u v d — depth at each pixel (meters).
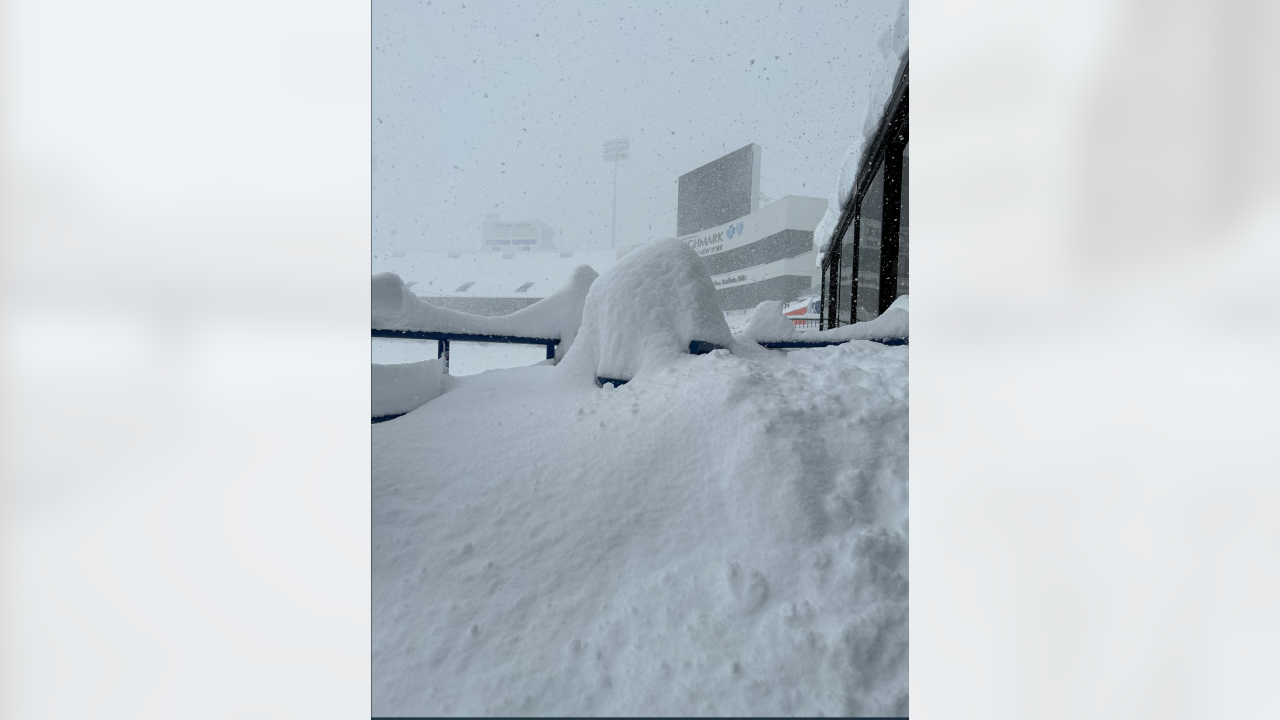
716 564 1.71
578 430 2.30
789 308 19.91
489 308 34.69
